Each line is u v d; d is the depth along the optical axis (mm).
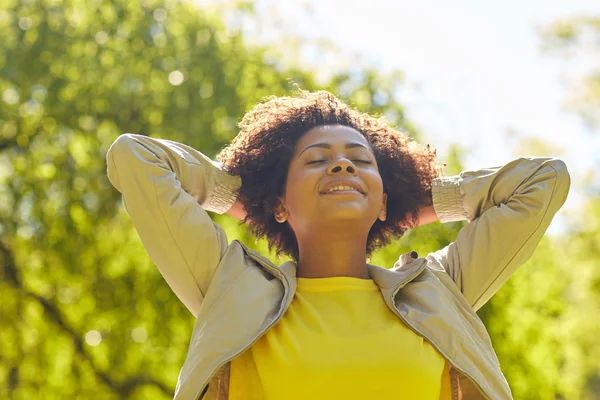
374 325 2465
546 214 2748
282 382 2369
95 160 9273
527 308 8977
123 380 8875
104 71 9531
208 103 9320
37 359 8859
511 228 2713
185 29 9797
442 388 2516
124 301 8844
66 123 9422
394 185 2891
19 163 9359
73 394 8758
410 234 8586
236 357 2453
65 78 9531
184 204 2617
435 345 2439
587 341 12641
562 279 11094
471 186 2846
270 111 2934
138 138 2705
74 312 9062
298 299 2521
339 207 2543
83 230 8984
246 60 9695
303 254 2662
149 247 2631
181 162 2756
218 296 2521
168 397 8828
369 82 9695
